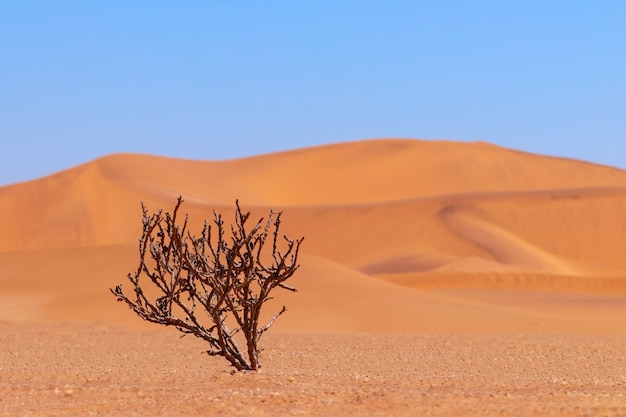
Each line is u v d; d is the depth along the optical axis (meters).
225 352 18.02
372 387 15.48
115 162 174.12
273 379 16.45
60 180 157.75
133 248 59.38
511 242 135.75
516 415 11.53
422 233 139.38
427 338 33.28
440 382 16.78
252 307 17.66
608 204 147.38
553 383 16.55
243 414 12.38
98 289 51.41
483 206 147.12
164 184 169.00
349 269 56.78
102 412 12.81
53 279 54.59
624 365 24.03
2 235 147.00
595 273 136.50
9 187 157.38
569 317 46.72
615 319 46.44
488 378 19.88
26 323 41.31
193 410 12.81
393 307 46.59
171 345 29.84
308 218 145.00
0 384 16.39
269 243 137.25
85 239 146.75
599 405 12.05
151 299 48.22
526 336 34.72
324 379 16.83
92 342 31.00
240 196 182.38
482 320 43.75
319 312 45.50
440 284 100.69
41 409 13.14
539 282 101.19
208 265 17.12
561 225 144.88
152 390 14.95
